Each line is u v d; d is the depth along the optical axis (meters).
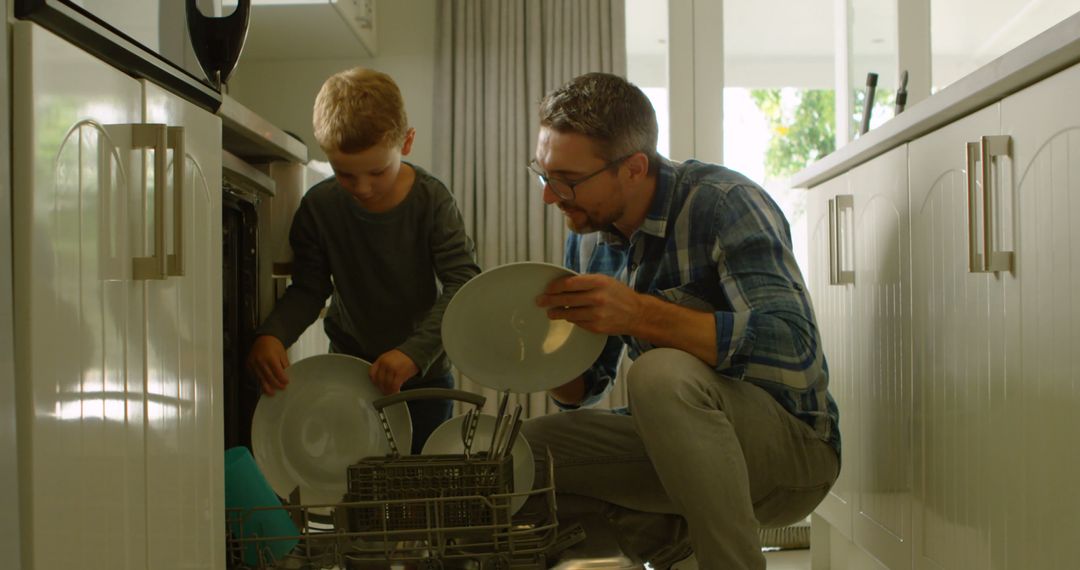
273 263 1.65
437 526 1.07
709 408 1.31
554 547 1.21
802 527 2.57
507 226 2.95
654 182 1.52
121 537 0.82
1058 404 1.07
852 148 1.80
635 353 1.68
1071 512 1.04
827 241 2.06
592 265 1.80
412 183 1.78
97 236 0.78
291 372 1.48
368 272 1.77
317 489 1.45
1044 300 1.10
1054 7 2.50
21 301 0.67
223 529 1.10
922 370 1.50
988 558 1.26
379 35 3.09
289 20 2.64
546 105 1.49
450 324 1.39
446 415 1.93
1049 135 1.09
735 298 1.40
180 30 1.19
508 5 2.97
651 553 1.67
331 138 1.58
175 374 0.96
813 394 1.48
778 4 2.94
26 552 0.67
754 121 2.94
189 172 0.99
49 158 0.70
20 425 0.67
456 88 2.97
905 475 1.58
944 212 1.40
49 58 0.70
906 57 2.62
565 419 1.64
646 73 2.99
